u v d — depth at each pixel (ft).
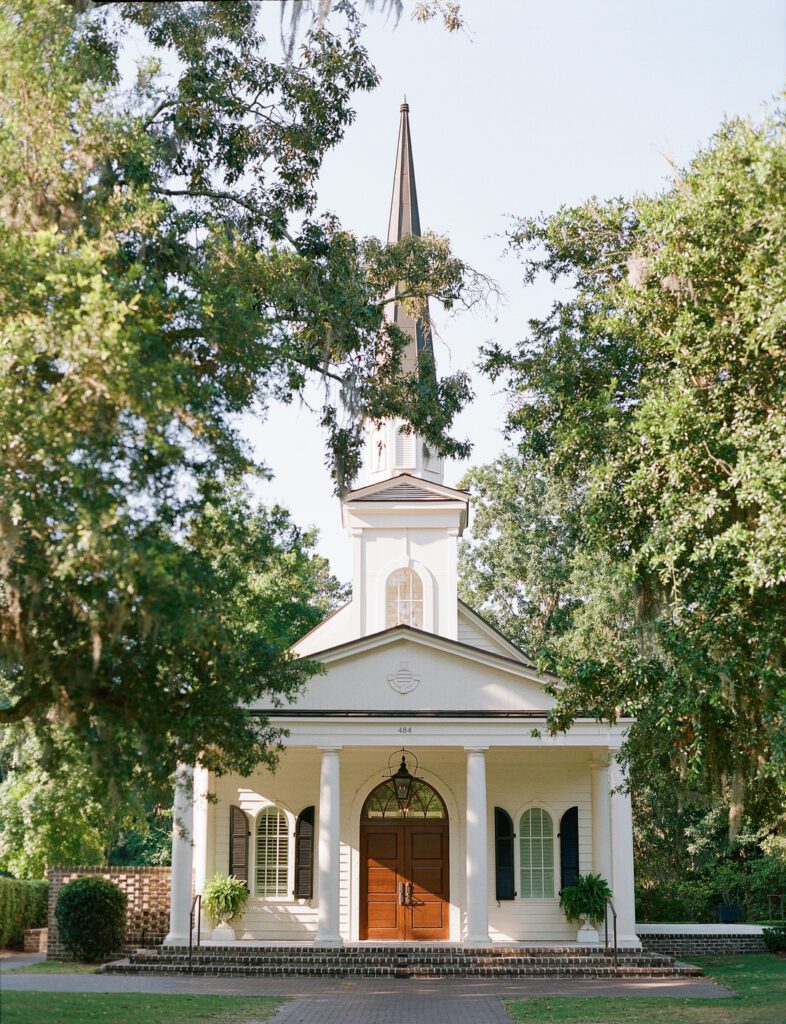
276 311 58.18
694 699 45.75
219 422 46.32
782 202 44.47
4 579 42.32
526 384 59.11
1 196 44.73
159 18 55.26
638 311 50.42
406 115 123.54
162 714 47.21
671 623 48.08
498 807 91.71
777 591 44.52
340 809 89.92
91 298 37.78
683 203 47.62
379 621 100.32
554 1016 53.88
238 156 59.57
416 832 90.99
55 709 47.65
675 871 128.26
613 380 51.88
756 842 120.67
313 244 63.41
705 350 46.47
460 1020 52.75
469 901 80.02
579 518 58.85
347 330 63.26
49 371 42.88
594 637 126.00
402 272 71.00
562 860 90.17
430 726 82.58
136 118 50.57
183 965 74.43
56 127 45.37
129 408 40.19
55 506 39.96
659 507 48.62
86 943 80.18
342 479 66.90
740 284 46.52
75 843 90.17
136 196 46.52
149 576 37.70
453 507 101.81
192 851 81.97
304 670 57.67
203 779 88.63
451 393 70.59
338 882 79.87
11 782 100.32
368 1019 52.75
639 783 57.47
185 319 46.93
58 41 47.67
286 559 126.82
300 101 60.49
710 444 45.24
